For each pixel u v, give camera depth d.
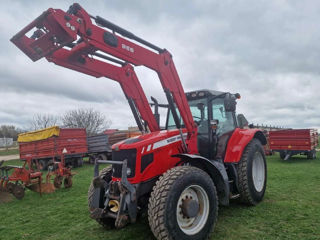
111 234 3.57
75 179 9.30
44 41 3.02
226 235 3.32
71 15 2.85
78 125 32.50
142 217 4.13
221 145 4.42
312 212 4.07
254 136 5.21
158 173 3.46
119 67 4.12
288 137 12.34
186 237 2.94
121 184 3.04
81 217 4.51
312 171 8.35
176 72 3.93
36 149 14.26
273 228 3.49
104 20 3.15
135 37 3.49
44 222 4.36
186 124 3.94
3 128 55.75
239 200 4.64
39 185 6.75
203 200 3.29
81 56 3.64
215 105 4.67
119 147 3.44
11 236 3.76
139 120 4.31
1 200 6.28
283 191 5.52
